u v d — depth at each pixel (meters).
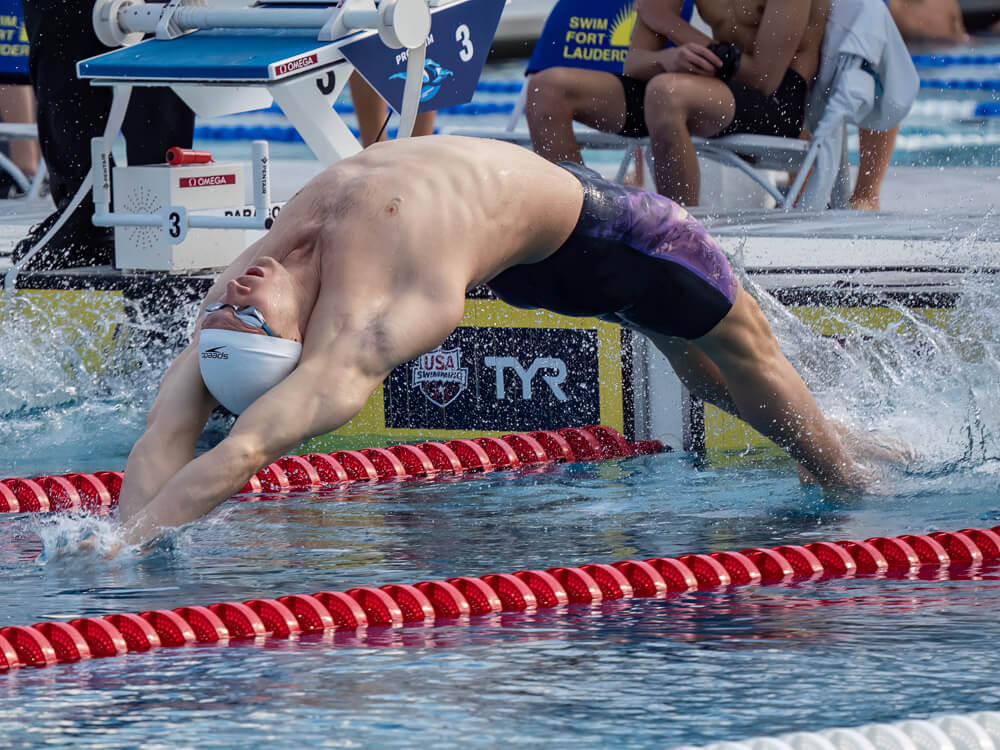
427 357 17.75
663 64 23.17
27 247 19.95
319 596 9.52
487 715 7.20
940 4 47.41
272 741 6.84
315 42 16.70
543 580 10.00
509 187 11.28
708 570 10.41
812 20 23.52
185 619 9.09
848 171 25.83
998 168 37.09
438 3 17.22
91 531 11.99
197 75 16.30
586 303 12.41
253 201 20.20
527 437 16.31
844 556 10.81
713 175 26.69
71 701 7.56
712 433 16.56
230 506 13.30
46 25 19.53
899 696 7.43
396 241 10.70
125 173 19.00
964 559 10.89
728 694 7.49
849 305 16.31
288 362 10.49
